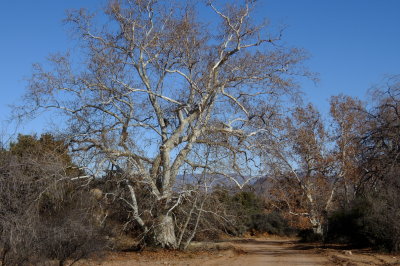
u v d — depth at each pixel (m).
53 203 13.81
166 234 25.70
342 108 41.16
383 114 25.91
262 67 27.00
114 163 24.58
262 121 27.92
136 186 25.78
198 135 26.44
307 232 44.62
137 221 25.16
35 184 12.05
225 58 27.00
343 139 40.19
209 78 26.59
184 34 26.64
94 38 26.27
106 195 23.64
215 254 25.08
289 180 42.44
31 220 11.48
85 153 23.86
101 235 16.23
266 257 24.30
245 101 27.88
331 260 21.55
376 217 25.27
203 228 27.05
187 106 27.03
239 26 26.92
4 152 12.09
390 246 24.94
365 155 26.45
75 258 13.98
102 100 25.94
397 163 24.81
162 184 26.05
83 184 22.34
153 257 22.80
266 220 61.28
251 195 60.69
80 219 14.19
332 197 43.47
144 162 26.09
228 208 27.36
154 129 27.25
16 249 11.05
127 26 26.58
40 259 11.98
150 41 26.80
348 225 32.16
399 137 24.81
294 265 19.53
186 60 27.08
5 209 10.97
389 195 24.73
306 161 41.59
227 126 27.48
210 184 25.33
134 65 27.23
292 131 37.06
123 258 22.00
